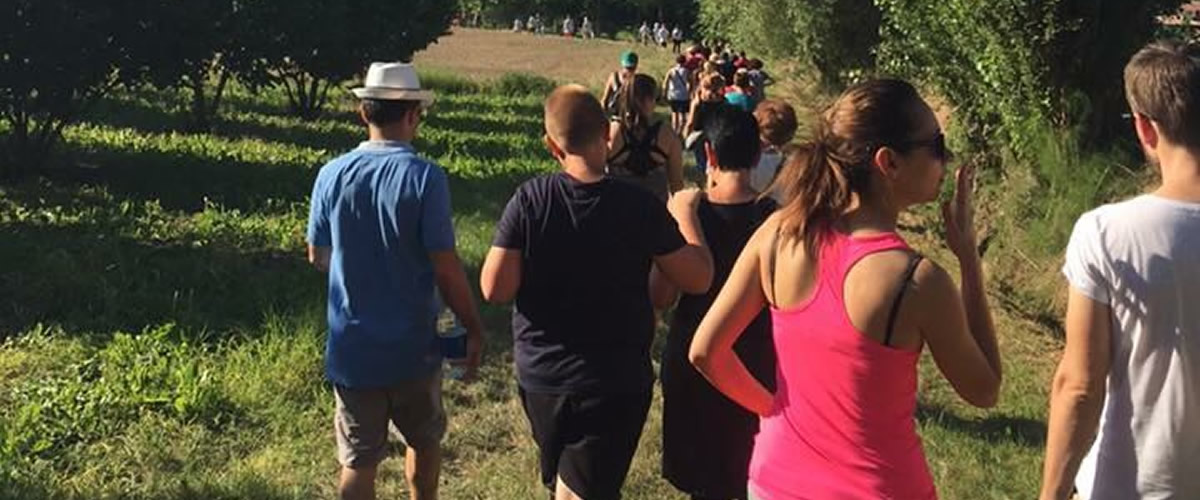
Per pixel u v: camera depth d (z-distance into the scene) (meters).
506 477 5.78
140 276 9.08
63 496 5.21
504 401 6.92
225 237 10.56
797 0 27.08
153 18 13.56
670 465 4.54
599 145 4.12
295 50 19.20
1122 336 2.64
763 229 2.91
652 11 88.12
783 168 2.82
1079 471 2.83
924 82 10.88
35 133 14.37
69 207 11.52
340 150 17.70
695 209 4.33
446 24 24.61
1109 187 8.94
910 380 2.67
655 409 6.75
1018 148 9.59
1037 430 6.59
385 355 4.30
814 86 29.20
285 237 10.71
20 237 9.98
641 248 4.09
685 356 4.39
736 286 2.94
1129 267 2.58
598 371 4.07
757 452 2.89
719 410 4.37
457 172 15.29
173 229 10.88
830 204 2.70
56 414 6.16
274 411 6.41
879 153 2.64
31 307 8.21
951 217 2.89
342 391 4.40
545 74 38.66
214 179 13.84
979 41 9.76
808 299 2.70
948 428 6.51
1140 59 2.68
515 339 4.27
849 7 26.36
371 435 4.45
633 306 4.12
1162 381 2.61
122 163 14.62
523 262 4.11
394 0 22.72
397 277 4.29
